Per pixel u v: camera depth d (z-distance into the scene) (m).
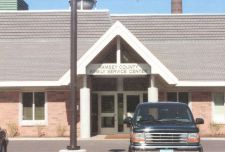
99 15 39.06
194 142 16.73
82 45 37.41
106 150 25.00
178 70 34.91
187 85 33.44
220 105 34.38
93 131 34.94
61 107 33.94
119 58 32.06
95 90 35.22
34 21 39.53
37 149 25.67
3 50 37.59
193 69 35.06
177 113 17.80
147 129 16.80
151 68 31.70
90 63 31.89
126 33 31.58
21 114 34.03
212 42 38.97
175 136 16.73
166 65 35.56
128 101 35.16
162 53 37.38
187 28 39.50
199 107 34.28
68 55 36.72
